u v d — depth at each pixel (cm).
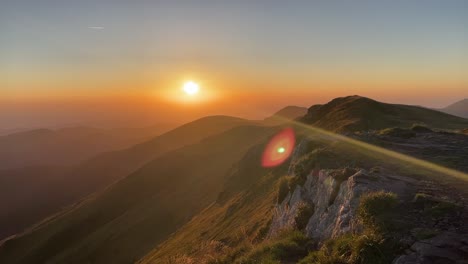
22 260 10550
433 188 1181
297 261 1142
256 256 1294
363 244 874
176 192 10350
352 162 1670
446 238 806
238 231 2884
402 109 5919
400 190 1166
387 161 1641
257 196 3988
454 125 4506
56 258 9656
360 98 6162
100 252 8425
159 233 8069
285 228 1650
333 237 1125
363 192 1171
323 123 5862
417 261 751
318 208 1479
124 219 10025
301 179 1933
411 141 2167
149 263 4959
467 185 1205
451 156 1688
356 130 4319
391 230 892
